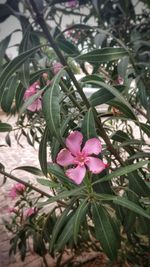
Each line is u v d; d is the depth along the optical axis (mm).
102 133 196
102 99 180
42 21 174
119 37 342
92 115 170
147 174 274
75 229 157
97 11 255
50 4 175
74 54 215
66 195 176
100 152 169
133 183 199
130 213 207
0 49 186
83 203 168
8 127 206
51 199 181
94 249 345
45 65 226
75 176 161
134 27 339
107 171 199
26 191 384
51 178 263
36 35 203
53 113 149
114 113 227
